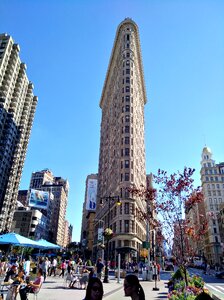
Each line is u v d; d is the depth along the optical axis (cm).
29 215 13362
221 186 11812
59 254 6938
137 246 6138
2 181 9156
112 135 8350
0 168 8900
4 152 9088
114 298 1434
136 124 7894
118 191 6319
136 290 443
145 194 1333
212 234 10588
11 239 1722
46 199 11362
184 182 1252
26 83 11412
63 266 2875
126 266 4769
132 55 8738
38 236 13700
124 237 5666
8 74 9794
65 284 2042
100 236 5388
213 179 12000
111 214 6688
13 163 9881
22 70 10738
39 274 1266
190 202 1224
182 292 973
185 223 1224
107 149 9206
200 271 5872
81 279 1888
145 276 2825
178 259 1170
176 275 1440
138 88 9581
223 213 9581
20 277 1134
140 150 8525
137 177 7162
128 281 449
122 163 6631
